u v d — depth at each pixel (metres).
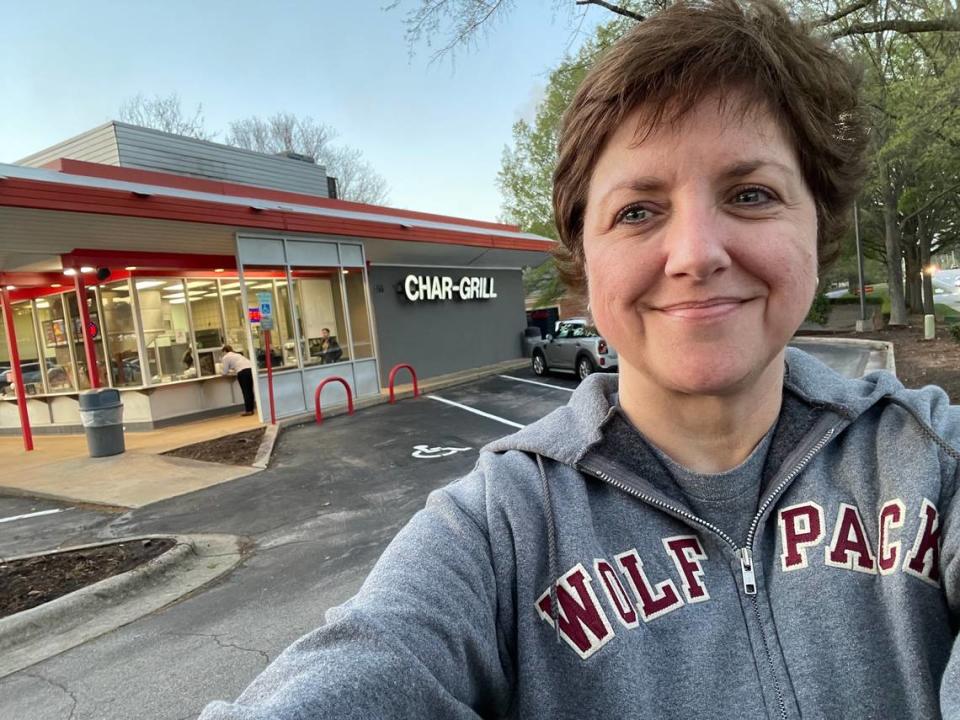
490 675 0.78
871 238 25.84
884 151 11.20
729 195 0.77
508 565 0.84
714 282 0.76
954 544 0.73
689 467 0.90
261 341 12.27
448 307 15.84
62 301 12.07
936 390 0.98
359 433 9.05
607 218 0.83
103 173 9.53
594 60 0.88
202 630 3.44
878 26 6.80
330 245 11.62
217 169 13.30
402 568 0.81
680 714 0.75
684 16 0.80
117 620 3.71
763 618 0.81
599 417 0.93
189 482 6.97
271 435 9.04
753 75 0.76
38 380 12.86
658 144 0.77
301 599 3.72
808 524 0.84
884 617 0.76
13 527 6.00
